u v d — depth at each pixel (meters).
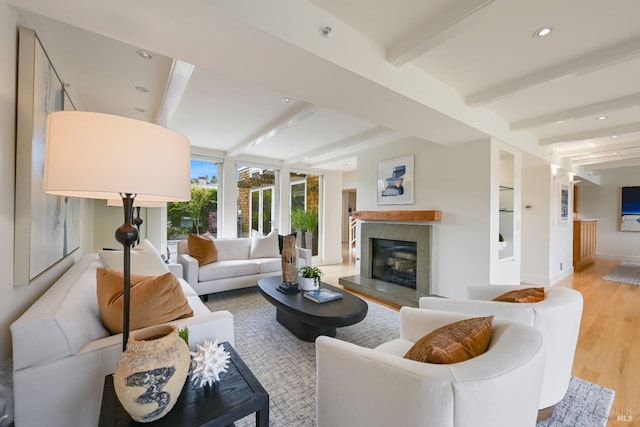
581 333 2.73
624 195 7.43
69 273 1.80
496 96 2.46
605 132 3.48
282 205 6.04
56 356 1.12
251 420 1.56
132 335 1.04
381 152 4.48
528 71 2.22
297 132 3.96
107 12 1.24
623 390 1.84
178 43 1.48
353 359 1.07
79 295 1.41
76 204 2.53
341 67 1.69
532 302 1.63
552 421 1.56
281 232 6.02
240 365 1.28
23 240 1.28
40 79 1.44
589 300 3.79
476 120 2.82
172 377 0.95
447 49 1.94
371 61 1.85
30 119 1.32
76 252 2.59
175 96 2.55
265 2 1.37
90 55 1.98
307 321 2.22
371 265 4.62
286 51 1.54
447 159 3.58
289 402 1.72
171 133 1.07
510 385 0.86
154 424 0.93
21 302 1.33
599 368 2.11
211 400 1.05
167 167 1.05
